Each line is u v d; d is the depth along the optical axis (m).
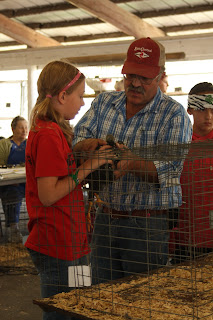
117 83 6.43
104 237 2.12
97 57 8.09
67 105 1.86
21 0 8.88
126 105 2.10
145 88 1.96
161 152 1.74
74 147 1.89
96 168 1.74
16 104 10.62
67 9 8.75
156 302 1.59
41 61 9.19
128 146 2.03
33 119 1.81
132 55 1.98
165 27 8.80
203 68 8.04
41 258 1.85
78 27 9.39
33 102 9.38
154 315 1.47
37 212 1.83
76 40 9.91
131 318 1.46
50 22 9.55
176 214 2.09
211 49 7.52
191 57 7.68
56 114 1.81
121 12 8.02
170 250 2.18
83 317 1.49
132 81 1.97
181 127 1.95
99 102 2.15
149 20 8.62
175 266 1.90
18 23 9.30
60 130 1.79
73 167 1.81
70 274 1.73
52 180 1.71
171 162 1.77
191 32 8.75
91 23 9.08
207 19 8.28
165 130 1.98
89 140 1.87
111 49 8.38
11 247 4.59
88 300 1.62
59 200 1.80
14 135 5.64
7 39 10.54
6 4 9.16
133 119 2.04
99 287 1.75
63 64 1.87
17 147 5.60
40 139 1.73
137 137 2.03
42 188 1.71
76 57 8.27
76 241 1.82
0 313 3.37
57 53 8.97
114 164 1.76
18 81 10.52
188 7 8.00
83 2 7.68
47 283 1.84
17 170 4.84
